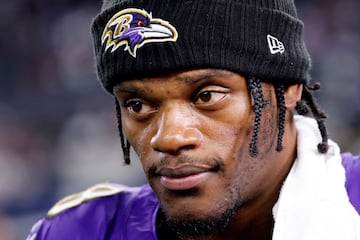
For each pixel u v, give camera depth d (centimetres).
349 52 1062
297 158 211
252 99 188
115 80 190
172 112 182
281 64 194
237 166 188
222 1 185
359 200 211
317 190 203
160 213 229
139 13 185
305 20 1121
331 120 889
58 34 1213
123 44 185
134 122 192
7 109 1071
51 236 241
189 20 182
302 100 219
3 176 969
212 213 187
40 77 1180
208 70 182
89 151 980
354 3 1145
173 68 180
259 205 206
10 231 848
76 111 1038
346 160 224
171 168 183
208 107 183
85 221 241
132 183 884
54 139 1015
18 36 1234
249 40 187
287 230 200
